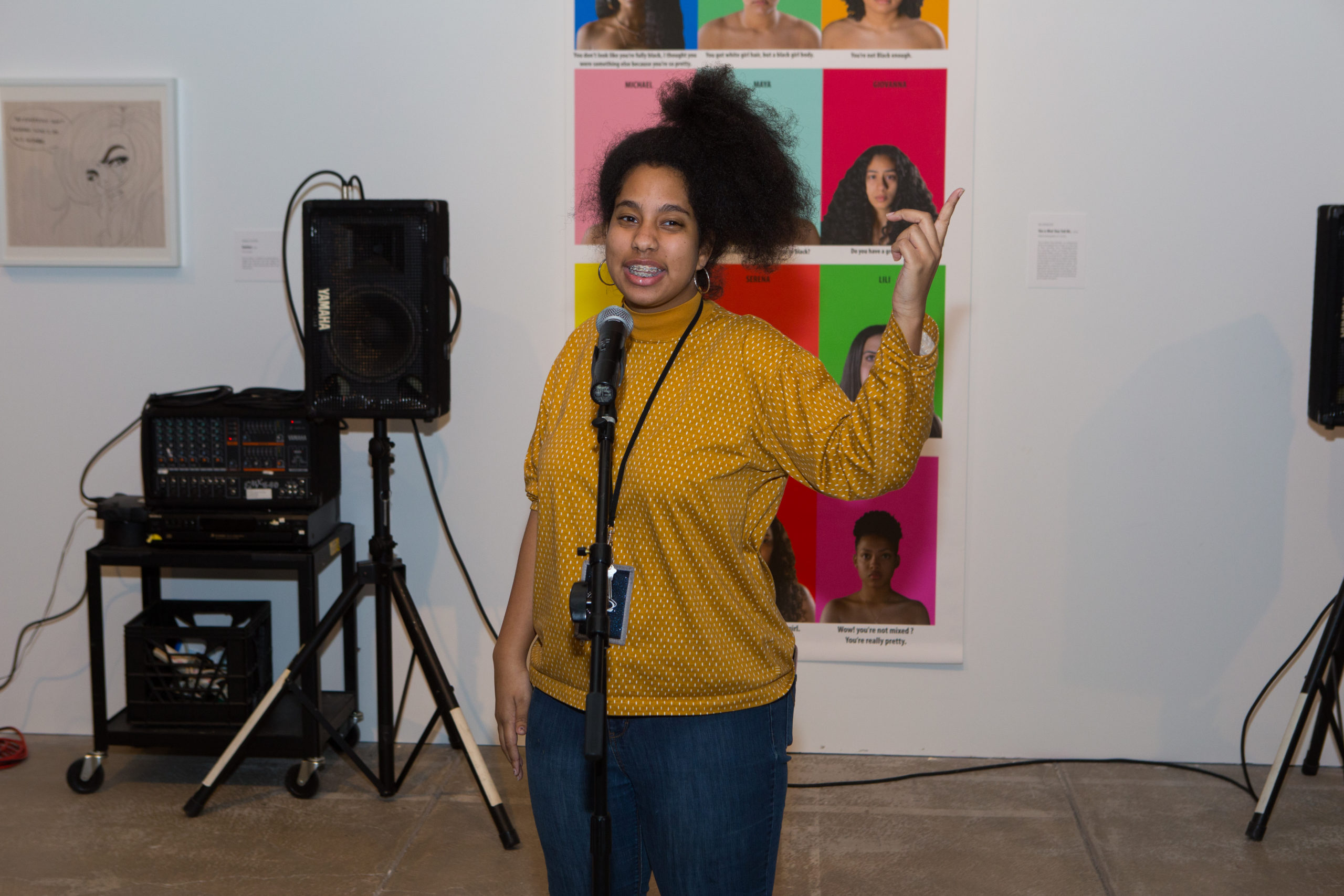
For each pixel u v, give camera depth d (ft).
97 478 9.48
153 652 8.54
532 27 8.87
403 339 7.85
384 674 8.48
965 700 9.36
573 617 3.87
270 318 9.26
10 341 9.38
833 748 9.47
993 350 8.96
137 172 9.08
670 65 8.78
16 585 9.62
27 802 8.46
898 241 3.90
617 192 4.55
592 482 4.29
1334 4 8.45
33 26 9.07
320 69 9.01
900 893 7.28
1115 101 8.66
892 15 8.64
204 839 7.92
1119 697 9.25
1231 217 8.70
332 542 8.79
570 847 4.40
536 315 9.16
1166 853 7.79
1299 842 7.95
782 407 4.17
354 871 7.52
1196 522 9.02
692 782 4.18
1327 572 8.96
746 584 4.28
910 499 9.12
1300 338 8.78
